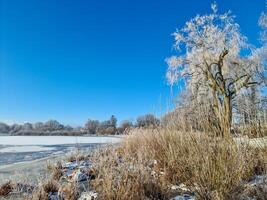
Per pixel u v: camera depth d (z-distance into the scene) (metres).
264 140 4.52
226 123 4.30
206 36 24.02
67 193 4.45
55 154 15.09
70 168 7.50
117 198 3.94
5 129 94.12
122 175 4.51
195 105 4.91
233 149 4.12
